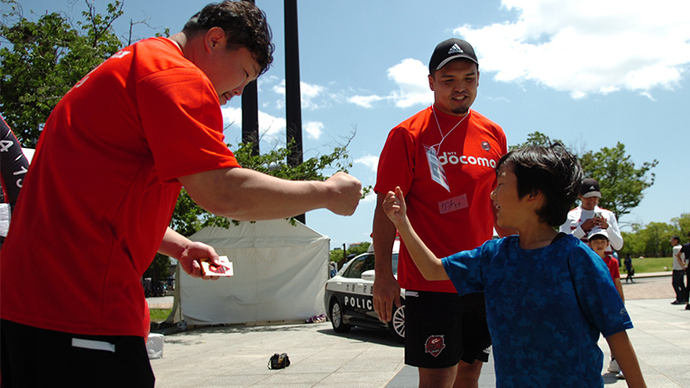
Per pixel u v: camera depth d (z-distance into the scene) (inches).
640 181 1291.8
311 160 519.5
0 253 61.9
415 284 103.0
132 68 60.9
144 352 61.7
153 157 59.9
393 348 299.7
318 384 202.7
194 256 86.0
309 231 523.5
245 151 503.8
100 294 57.9
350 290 371.6
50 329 56.2
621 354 68.3
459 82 108.3
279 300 504.4
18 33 466.0
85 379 56.5
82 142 59.5
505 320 74.8
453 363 102.0
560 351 70.0
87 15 451.5
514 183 75.8
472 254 81.5
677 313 442.3
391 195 84.1
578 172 76.9
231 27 68.4
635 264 2309.3
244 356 294.2
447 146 108.6
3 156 123.1
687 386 174.9
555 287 70.9
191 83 59.5
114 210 59.4
